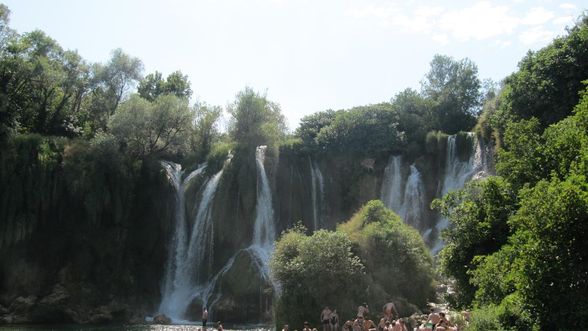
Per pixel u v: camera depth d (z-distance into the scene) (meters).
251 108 64.56
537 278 19.77
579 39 48.03
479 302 24.83
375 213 41.84
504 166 28.39
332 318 33.41
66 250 55.12
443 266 30.36
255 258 55.09
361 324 30.27
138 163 60.59
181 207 62.00
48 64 66.00
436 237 59.25
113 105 75.62
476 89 80.75
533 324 20.33
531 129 28.61
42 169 54.16
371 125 67.44
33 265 53.25
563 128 26.16
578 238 19.64
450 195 30.73
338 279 35.78
